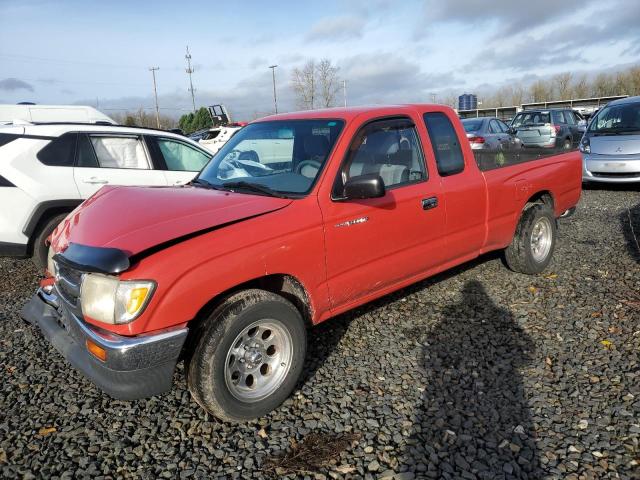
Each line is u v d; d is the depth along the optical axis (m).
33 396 3.37
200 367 2.77
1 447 2.85
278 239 3.05
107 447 2.84
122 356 2.57
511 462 2.62
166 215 2.98
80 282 2.78
